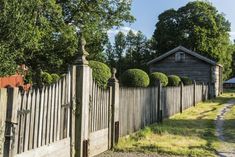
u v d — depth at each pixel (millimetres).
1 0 13445
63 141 7449
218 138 12156
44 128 6777
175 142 11008
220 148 10383
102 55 30141
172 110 18516
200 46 55312
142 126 12977
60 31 22719
